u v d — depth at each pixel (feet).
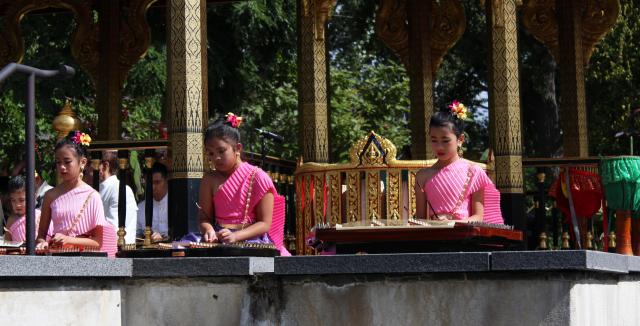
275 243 44.21
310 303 39.34
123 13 75.92
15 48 75.05
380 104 125.70
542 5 74.13
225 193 43.01
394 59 139.74
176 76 50.26
